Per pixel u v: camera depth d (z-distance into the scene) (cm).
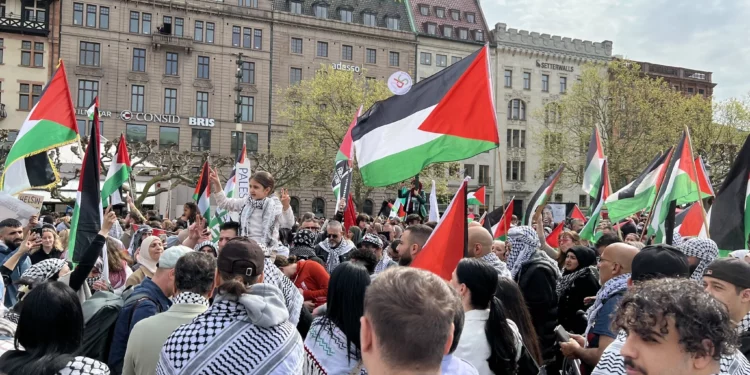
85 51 4803
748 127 4362
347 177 1123
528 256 647
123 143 809
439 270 457
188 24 5119
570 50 6372
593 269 636
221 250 342
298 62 5481
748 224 700
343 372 336
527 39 6222
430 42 6016
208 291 369
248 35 5331
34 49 4681
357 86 4444
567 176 4994
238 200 677
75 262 563
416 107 634
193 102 5131
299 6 5619
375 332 184
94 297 450
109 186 795
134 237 1018
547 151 4912
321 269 665
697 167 1031
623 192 1048
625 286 406
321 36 5572
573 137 5081
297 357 320
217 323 308
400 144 636
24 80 4641
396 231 1212
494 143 586
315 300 635
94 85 4816
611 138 4347
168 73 5053
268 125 5362
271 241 667
